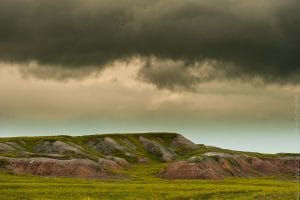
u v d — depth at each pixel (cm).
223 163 15762
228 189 8800
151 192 7994
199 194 7806
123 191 8056
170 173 14075
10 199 6581
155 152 19888
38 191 7619
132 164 17912
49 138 17638
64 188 8338
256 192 8250
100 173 12912
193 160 14888
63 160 13338
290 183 11606
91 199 6800
